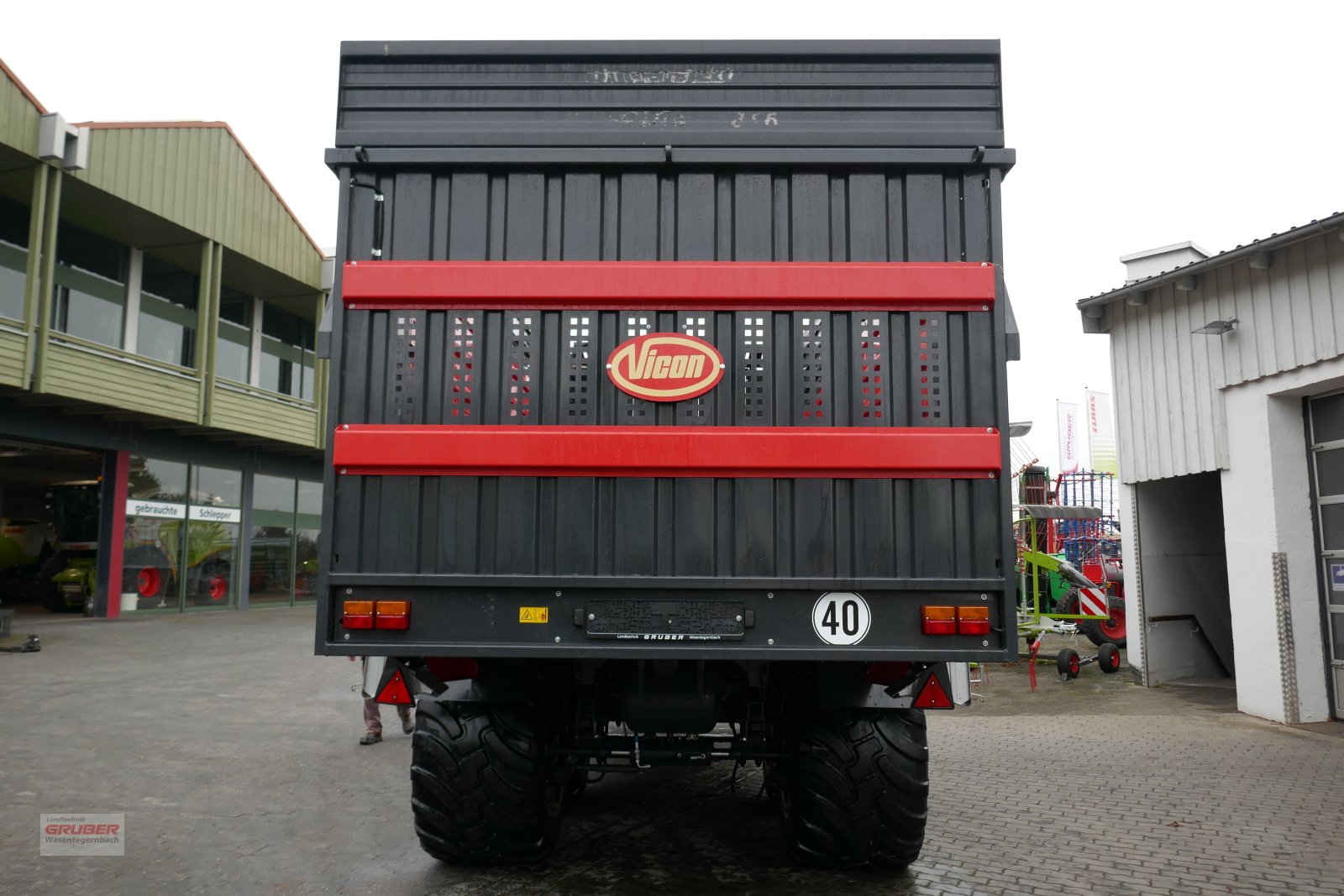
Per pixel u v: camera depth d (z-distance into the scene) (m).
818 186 3.64
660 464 3.46
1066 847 4.61
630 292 3.54
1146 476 9.97
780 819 4.86
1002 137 3.59
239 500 20.83
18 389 14.22
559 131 3.61
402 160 3.60
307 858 4.41
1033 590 13.62
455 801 4.00
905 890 3.99
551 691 4.30
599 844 4.65
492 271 3.56
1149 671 10.22
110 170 15.28
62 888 3.99
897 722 4.04
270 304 21.73
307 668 11.24
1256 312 8.26
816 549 3.43
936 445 3.46
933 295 3.53
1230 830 4.91
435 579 3.41
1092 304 10.38
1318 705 7.91
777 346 3.55
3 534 21.45
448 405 3.52
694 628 3.41
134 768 6.18
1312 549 8.07
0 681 9.94
